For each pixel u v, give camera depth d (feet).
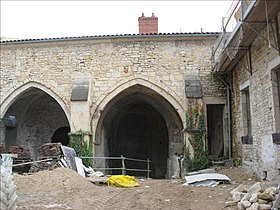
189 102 44.42
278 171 27.61
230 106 45.19
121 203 22.91
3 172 16.94
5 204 16.37
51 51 48.52
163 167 65.62
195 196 24.79
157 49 47.37
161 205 22.11
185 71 46.85
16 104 55.16
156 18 53.78
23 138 57.41
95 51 47.85
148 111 66.39
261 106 31.65
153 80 46.75
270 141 29.27
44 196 25.80
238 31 31.32
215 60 43.86
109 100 46.83
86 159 43.88
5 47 49.21
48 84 47.85
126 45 47.62
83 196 25.88
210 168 42.60
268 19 27.53
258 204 18.40
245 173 36.11
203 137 43.96
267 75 29.68
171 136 54.19
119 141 69.92
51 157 37.22
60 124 62.18
